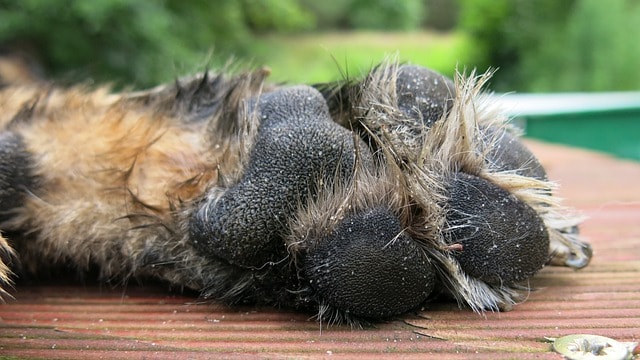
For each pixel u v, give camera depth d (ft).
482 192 0.76
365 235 0.73
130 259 0.84
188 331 0.76
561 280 0.87
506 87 4.51
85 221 0.84
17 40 3.01
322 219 0.74
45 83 1.03
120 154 0.84
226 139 0.82
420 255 0.74
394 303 0.74
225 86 0.89
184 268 0.82
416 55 5.14
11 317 0.81
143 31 3.11
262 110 0.81
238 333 0.76
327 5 7.59
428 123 0.80
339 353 0.71
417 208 0.75
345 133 0.77
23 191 0.84
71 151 0.85
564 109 2.29
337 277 0.73
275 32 5.96
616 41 4.20
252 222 0.75
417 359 0.70
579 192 1.36
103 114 0.89
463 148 0.77
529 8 4.58
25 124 0.88
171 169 0.82
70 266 0.88
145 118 0.87
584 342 0.71
